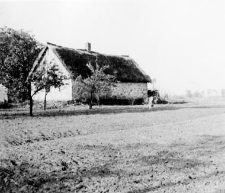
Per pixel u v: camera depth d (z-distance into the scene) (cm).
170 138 1025
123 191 521
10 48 1870
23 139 1046
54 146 912
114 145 913
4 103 2720
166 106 2905
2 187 554
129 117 1770
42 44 1966
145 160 724
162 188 533
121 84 3491
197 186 542
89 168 662
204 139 1000
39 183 571
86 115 1914
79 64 3180
